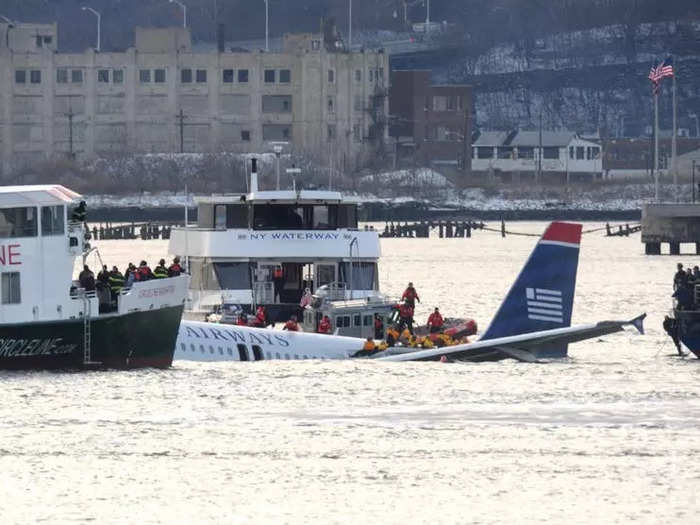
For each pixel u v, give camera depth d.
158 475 178.88
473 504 167.12
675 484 175.88
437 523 160.00
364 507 166.12
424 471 181.62
